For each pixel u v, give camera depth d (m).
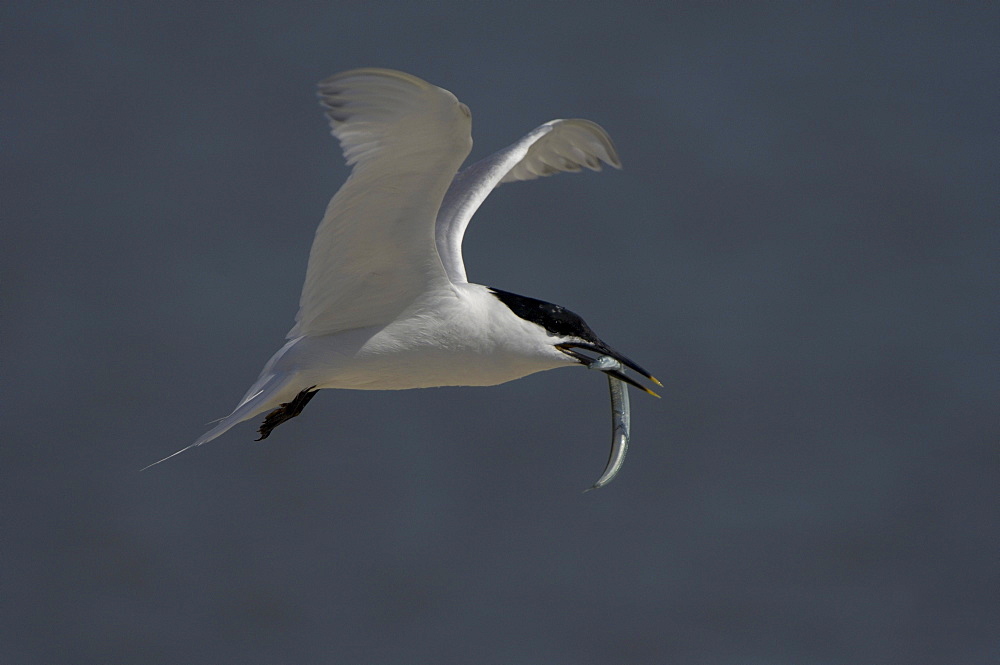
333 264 7.63
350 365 8.03
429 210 7.18
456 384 8.38
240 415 7.66
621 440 8.29
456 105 6.41
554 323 8.31
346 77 6.40
